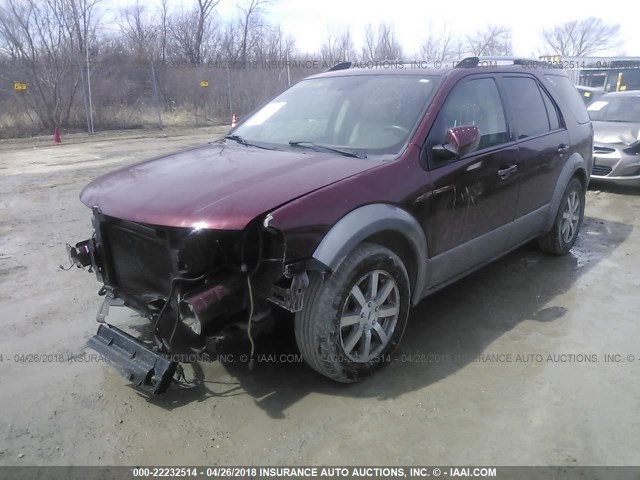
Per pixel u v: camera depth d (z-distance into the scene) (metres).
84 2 21.50
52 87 20.42
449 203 3.50
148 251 2.90
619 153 8.12
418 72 3.92
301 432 2.76
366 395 3.06
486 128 3.94
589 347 3.58
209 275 2.74
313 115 3.94
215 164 3.31
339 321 2.91
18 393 3.08
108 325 3.22
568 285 4.63
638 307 4.19
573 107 5.26
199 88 24.39
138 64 23.45
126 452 2.63
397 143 3.38
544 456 2.59
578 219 5.45
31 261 5.18
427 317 4.03
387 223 3.02
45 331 3.80
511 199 4.15
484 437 2.72
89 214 6.96
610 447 2.65
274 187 2.84
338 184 2.93
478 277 4.82
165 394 3.07
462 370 3.31
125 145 15.56
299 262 2.71
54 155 13.27
